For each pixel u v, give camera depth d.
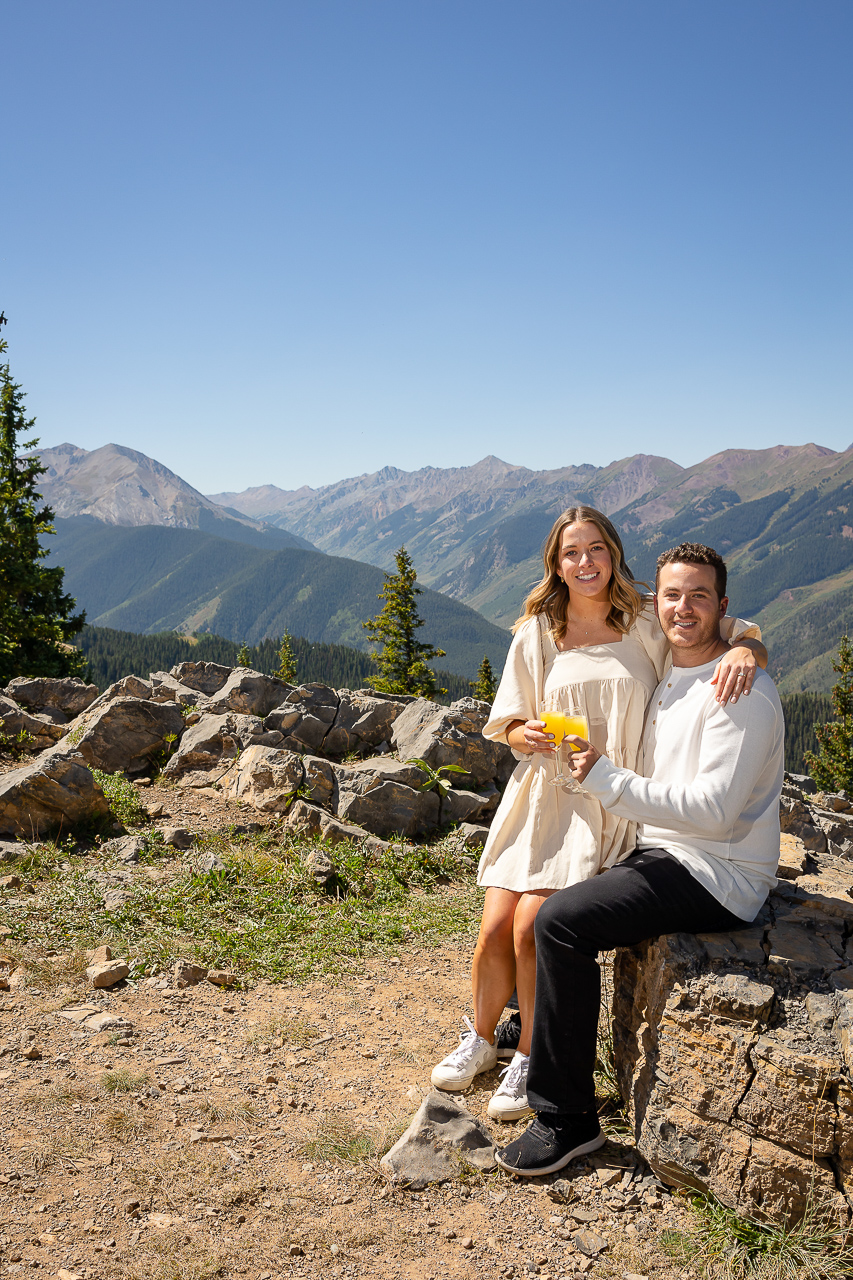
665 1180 3.19
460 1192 3.14
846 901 3.67
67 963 4.85
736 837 3.38
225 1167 3.15
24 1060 3.82
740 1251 2.82
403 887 6.78
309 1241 2.80
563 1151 3.27
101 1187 2.98
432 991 5.01
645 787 3.30
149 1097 3.59
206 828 7.41
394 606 53.03
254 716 9.44
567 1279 2.71
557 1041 3.28
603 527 3.84
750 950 3.23
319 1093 3.78
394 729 9.76
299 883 6.34
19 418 37.72
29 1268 2.55
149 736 9.41
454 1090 3.87
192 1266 2.62
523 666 4.11
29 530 36.94
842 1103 2.75
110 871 6.28
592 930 3.24
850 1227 2.73
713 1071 3.04
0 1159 3.07
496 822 4.07
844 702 56.69
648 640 3.92
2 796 6.86
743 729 3.24
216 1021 4.39
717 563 3.57
